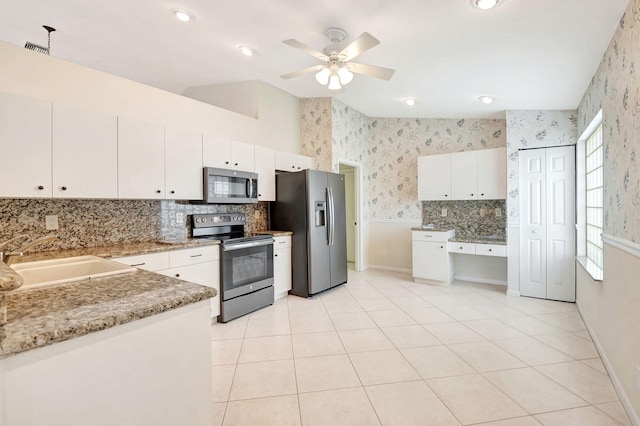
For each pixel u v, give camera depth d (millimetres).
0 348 719
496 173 4223
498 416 1745
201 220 3490
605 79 2414
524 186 4008
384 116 5371
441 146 5145
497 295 4066
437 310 3498
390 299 3898
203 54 3246
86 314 934
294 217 4039
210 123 3533
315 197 3990
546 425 1673
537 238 3932
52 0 2340
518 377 2139
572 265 3727
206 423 1195
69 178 2320
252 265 3453
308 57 3295
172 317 1097
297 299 3914
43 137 2199
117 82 2795
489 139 4824
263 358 2412
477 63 2936
